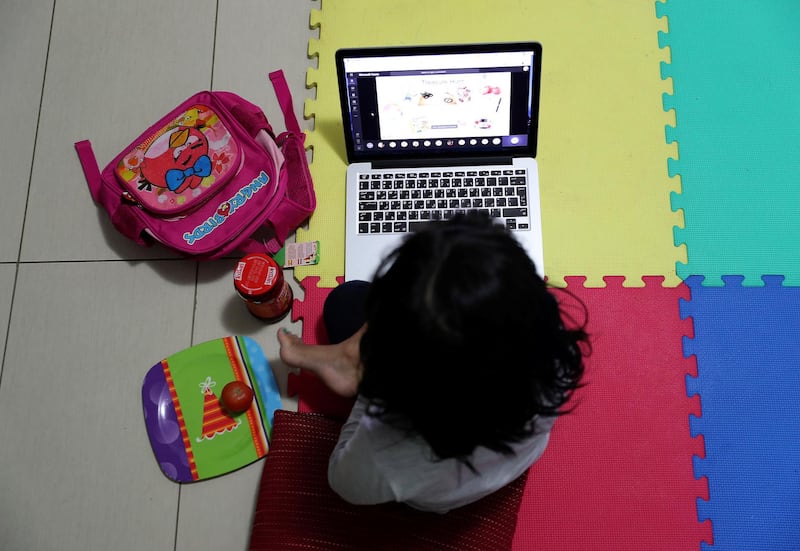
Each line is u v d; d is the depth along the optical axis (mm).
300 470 1053
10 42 1393
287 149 1240
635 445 1131
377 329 671
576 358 758
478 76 1079
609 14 1340
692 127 1277
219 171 1177
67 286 1249
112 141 1329
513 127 1142
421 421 683
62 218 1286
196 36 1379
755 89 1295
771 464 1118
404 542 989
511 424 688
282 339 1080
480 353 615
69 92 1358
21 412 1187
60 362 1209
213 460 1143
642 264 1207
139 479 1151
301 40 1367
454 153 1185
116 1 1408
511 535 1010
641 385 1154
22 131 1339
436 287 609
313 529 1009
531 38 1333
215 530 1125
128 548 1121
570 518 1107
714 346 1169
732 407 1143
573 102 1298
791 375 1154
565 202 1243
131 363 1207
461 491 834
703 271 1202
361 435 790
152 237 1185
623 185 1249
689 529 1097
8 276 1256
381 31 1350
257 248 1215
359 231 1193
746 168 1253
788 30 1321
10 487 1150
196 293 1236
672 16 1335
